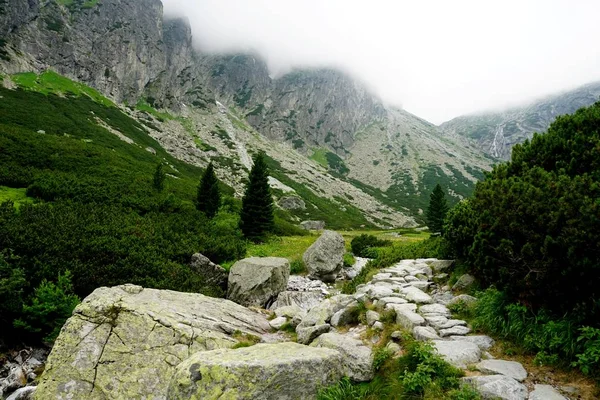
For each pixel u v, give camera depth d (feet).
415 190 654.94
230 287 53.52
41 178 107.24
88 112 345.72
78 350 25.90
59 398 23.81
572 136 32.83
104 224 64.85
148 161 262.67
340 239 75.82
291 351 20.36
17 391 29.37
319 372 19.01
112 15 598.75
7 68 357.20
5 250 41.42
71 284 39.70
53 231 52.03
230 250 78.33
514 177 29.89
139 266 49.37
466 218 34.32
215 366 17.48
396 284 36.14
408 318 24.54
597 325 17.71
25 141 144.05
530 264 21.16
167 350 25.86
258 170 120.57
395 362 19.75
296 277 69.87
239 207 163.32
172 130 509.76
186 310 31.45
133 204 102.58
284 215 317.22
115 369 24.94
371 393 18.17
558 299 20.12
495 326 22.12
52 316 37.11
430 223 189.16
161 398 23.31
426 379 16.83
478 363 18.58
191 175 304.30
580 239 18.47
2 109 235.20
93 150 167.84
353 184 648.38
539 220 21.22
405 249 58.49
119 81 527.81
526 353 19.44
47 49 442.09
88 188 106.73
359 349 21.85
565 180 23.49
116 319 27.61
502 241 22.75
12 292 35.94
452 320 24.54
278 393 17.33
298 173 546.26
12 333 36.27
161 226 78.69
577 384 16.10
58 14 503.61
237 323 32.68
